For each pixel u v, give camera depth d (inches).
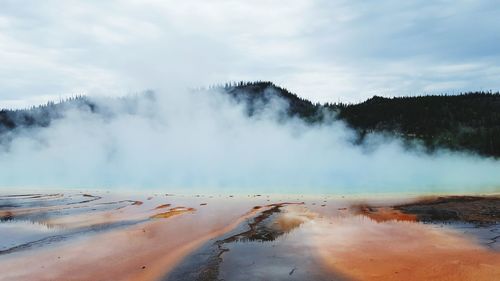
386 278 245.8
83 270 267.3
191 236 363.9
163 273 260.4
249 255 299.6
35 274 259.8
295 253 304.2
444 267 262.7
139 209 532.4
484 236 346.0
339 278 247.8
